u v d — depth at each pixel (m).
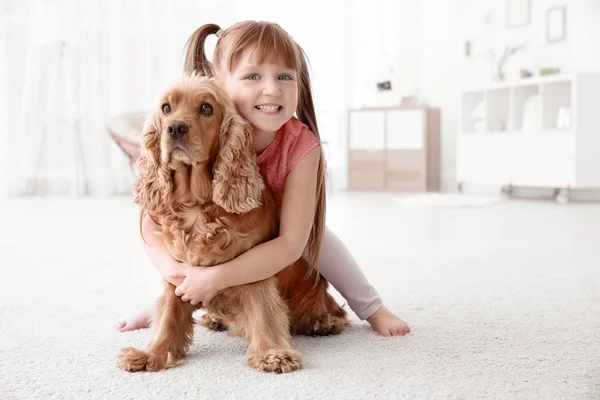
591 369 1.28
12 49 6.04
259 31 1.43
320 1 6.82
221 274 1.32
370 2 6.96
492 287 2.09
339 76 6.89
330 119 6.91
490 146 5.84
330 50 6.87
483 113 6.01
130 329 1.61
